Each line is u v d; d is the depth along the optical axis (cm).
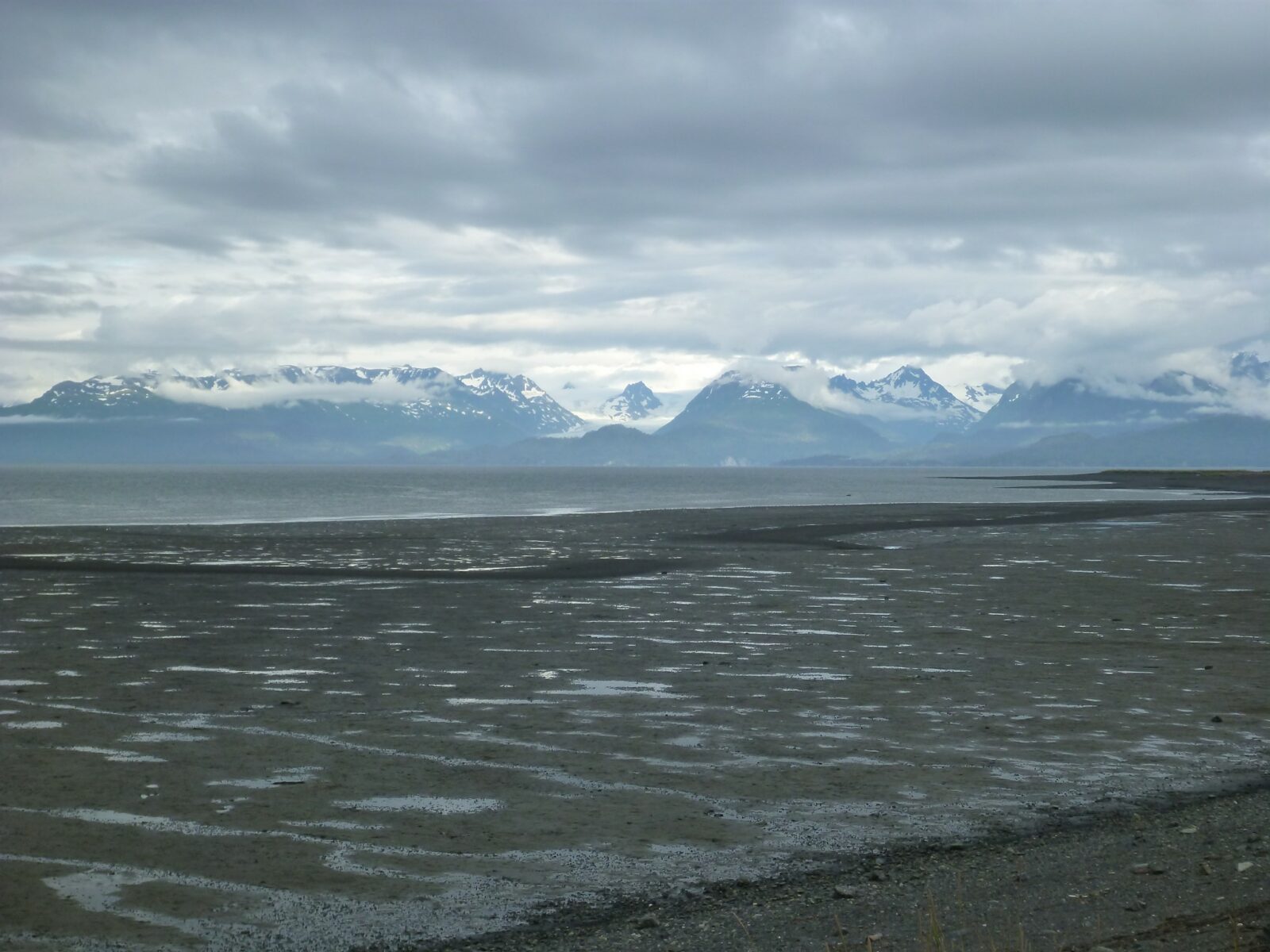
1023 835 1033
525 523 7025
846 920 816
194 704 1608
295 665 1952
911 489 17388
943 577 3650
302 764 1275
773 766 1289
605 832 1038
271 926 819
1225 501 11394
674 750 1358
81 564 3972
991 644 2236
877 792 1181
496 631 2392
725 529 6334
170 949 777
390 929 815
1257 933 743
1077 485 19462
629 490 17425
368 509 9831
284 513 8950
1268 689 1773
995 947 749
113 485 19100
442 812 1097
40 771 1231
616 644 2220
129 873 921
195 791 1159
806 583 3447
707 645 2217
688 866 948
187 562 4109
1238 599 3030
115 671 1869
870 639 2311
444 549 4822
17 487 17150
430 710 1581
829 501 12219
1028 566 4059
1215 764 1303
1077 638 2323
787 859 966
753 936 789
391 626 2472
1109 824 1061
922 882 901
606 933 803
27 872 919
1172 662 2027
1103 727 1498
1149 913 804
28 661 1967
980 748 1377
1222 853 942
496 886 900
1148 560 4297
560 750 1357
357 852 978
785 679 1842
